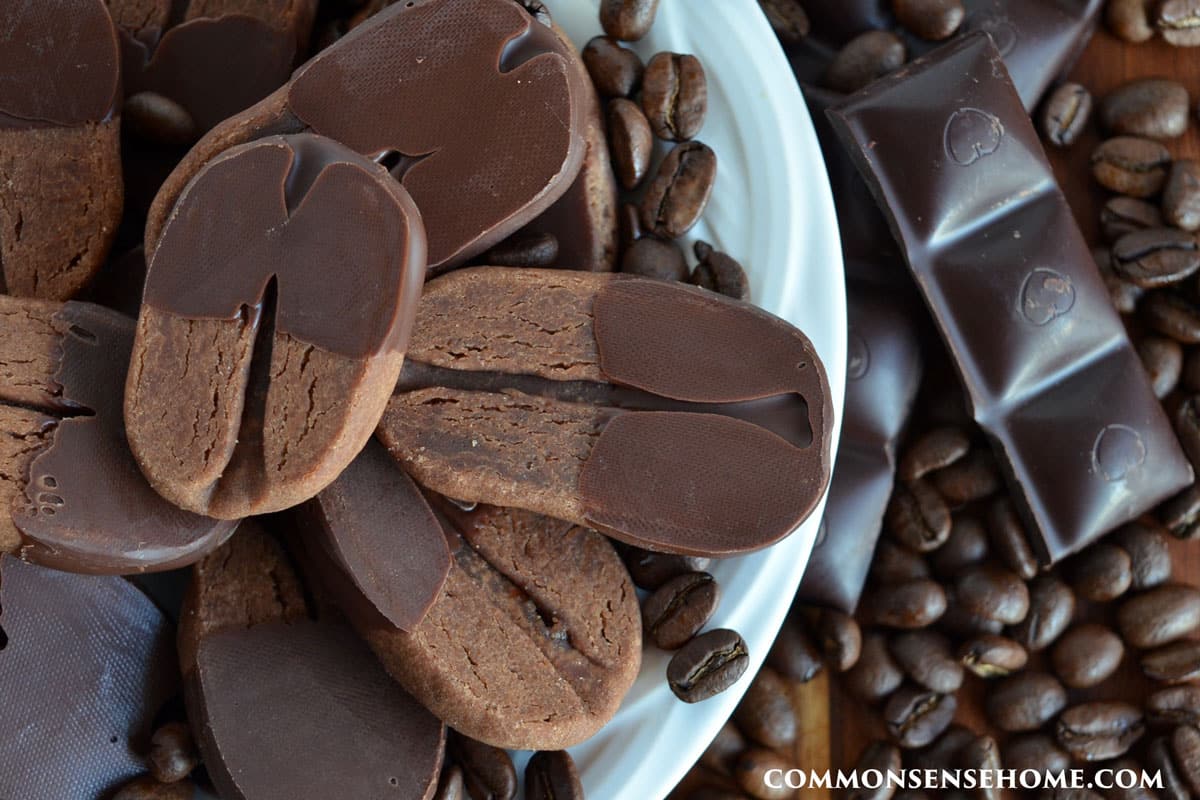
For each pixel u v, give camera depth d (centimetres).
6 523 30
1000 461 36
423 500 32
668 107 33
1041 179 35
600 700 32
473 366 31
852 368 36
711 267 33
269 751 32
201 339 30
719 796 36
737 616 33
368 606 31
